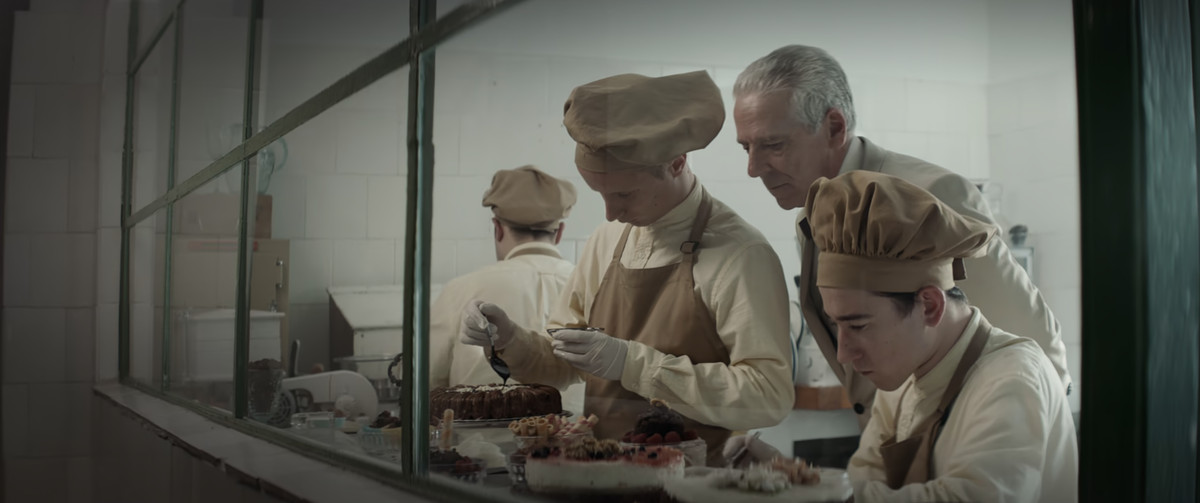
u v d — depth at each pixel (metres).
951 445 1.24
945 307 1.25
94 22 4.31
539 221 1.65
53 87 4.28
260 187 2.77
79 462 4.27
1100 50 1.19
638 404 1.49
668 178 1.44
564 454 1.49
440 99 1.81
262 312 2.72
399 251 2.25
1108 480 1.19
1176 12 1.22
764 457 1.35
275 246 2.66
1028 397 1.21
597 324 1.57
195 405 3.38
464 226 1.77
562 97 1.59
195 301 3.46
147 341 4.14
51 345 4.29
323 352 2.42
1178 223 1.21
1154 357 1.17
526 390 1.67
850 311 1.27
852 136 1.31
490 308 1.71
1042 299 1.25
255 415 2.77
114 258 4.35
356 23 2.28
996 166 1.29
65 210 4.31
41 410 4.26
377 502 1.77
